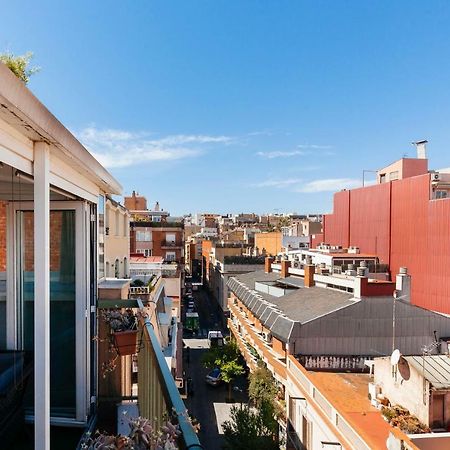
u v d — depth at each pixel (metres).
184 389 22.56
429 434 7.66
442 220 22.34
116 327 5.89
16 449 4.57
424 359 10.02
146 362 4.61
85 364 5.52
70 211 5.53
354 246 31.28
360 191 31.12
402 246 25.64
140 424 2.33
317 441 11.45
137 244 43.03
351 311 14.85
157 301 14.45
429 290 23.06
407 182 25.44
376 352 14.74
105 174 5.56
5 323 5.27
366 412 10.09
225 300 41.72
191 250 74.94
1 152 2.56
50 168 3.57
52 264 5.58
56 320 5.56
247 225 83.56
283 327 15.47
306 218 86.69
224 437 17.39
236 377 24.08
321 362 14.48
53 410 5.45
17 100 2.13
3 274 5.29
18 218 5.33
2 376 4.38
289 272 24.14
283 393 16.33
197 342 36.00
